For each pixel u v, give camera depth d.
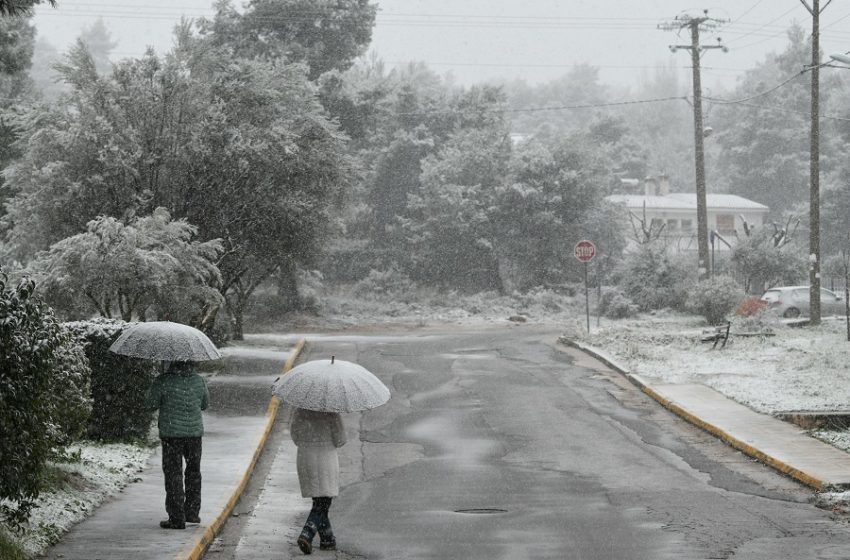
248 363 38.09
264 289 79.44
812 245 55.00
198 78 36.28
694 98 64.06
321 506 14.55
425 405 30.25
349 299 82.31
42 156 34.22
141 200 34.00
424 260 87.19
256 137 36.50
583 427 26.80
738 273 77.56
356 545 14.96
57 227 34.31
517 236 85.38
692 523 16.17
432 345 47.34
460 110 98.12
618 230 86.06
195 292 32.06
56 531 13.95
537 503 18.08
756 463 22.12
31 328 11.85
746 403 29.00
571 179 84.12
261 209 38.19
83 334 21.41
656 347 43.12
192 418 14.98
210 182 36.16
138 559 12.68
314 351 44.47
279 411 28.77
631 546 14.55
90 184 33.88
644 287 68.06
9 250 34.56
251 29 84.31
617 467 21.75
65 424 16.66
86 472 17.91
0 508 13.09
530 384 34.28
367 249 92.81
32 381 11.80
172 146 35.44
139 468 19.55
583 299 80.06
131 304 32.53
